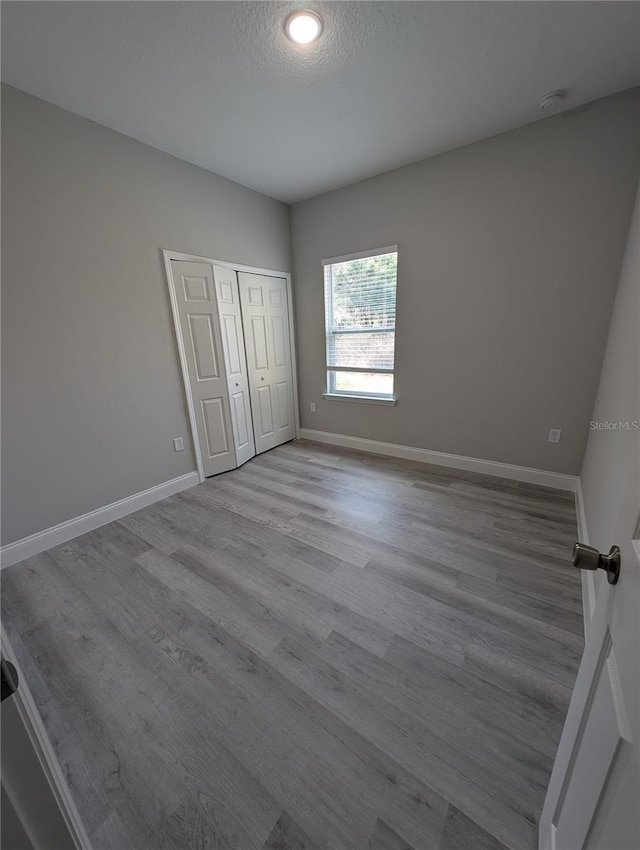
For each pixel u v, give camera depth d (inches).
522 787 38.4
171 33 59.8
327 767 40.9
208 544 85.0
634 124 79.7
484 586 68.4
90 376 90.3
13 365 77.2
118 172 90.2
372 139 96.4
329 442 161.0
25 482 81.1
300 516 97.1
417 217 114.3
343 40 62.6
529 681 50.1
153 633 59.9
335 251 135.9
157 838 35.6
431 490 110.4
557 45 65.0
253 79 71.9
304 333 156.0
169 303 105.9
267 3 54.9
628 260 77.3
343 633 58.9
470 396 118.6
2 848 17.2
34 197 76.4
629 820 15.6
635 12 57.6
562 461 106.3
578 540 82.2
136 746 43.6
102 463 95.0
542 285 98.7
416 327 123.6
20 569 77.5
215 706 48.0
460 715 46.0
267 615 63.0
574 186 89.1
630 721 17.2
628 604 20.0
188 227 108.2
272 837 35.3
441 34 61.9
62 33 58.7
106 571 76.0
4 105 70.8
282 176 117.7
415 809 37.0
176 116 83.4
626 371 62.0
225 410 126.3
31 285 78.0
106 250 89.9
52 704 48.8
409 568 74.2
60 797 23.4
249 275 131.7
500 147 96.3
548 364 102.7
